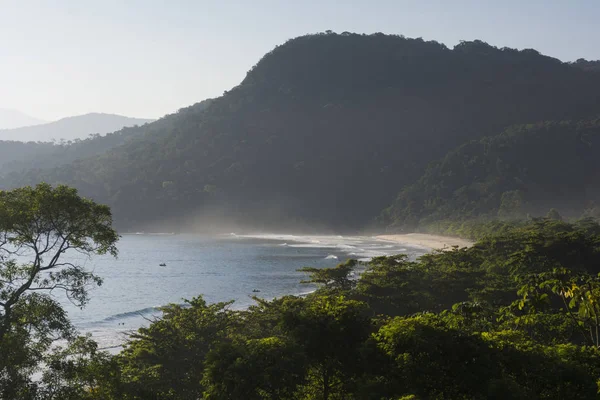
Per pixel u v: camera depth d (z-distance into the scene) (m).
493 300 48.25
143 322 71.00
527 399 23.17
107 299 88.38
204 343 30.83
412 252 154.12
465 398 23.81
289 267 128.88
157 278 113.06
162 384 27.56
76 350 23.47
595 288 28.81
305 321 24.91
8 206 21.78
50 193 22.50
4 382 20.56
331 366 24.64
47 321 22.16
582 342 37.94
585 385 23.95
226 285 102.00
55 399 21.62
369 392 23.59
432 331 24.41
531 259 63.28
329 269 51.84
